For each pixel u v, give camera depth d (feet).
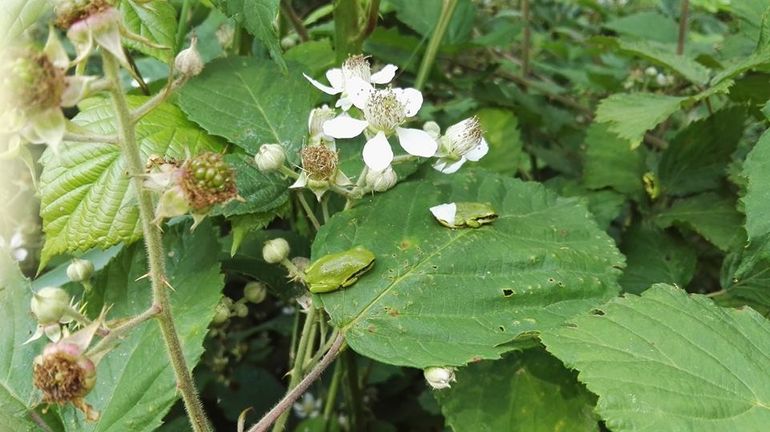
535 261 0.75
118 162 0.75
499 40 1.30
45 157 0.75
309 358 0.77
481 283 0.73
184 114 0.85
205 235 0.80
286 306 1.28
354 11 0.96
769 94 1.01
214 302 0.74
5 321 0.74
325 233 0.76
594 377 0.61
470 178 0.86
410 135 0.75
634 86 1.48
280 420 0.76
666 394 0.60
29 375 0.72
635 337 0.65
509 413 0.74
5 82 0.47
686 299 0.70
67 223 0.74
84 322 0.58
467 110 1.23
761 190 0.73
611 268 0.78
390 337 0.69
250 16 0.72
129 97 0.84
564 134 1.40
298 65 0.91
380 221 0.77
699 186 1.12
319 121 0.78
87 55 0.50
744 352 0.65
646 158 1.20
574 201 0.86
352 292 0.72
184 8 0.97
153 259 0.57
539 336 0.65
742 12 1.10
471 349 0.67
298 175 0.75
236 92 0.87
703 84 1.08
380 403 1.28
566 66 1.78
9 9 0.68
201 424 0.63
